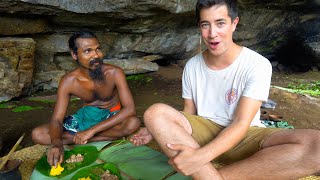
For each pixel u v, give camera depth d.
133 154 3.03
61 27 6.14
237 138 2.19
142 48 7.38
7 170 2.31
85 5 5.26
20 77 5.70
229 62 2.45
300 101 6.13
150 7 5.71
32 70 5.83
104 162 2.89
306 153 2.15
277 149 2.21
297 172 2.13
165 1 5.66
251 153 2.49
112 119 3.39
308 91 6.81
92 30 6.49
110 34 6.80
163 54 7.90
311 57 8.79
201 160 2.06
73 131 3.47
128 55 7.46
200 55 2.67
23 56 5.62
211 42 2.32
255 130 2.56
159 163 2.84
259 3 7.52
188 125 2.53
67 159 2.96
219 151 2.11
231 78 2.46
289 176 2.14
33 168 2.94
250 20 8.03
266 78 2.33
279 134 2.35
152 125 2.23
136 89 6.81
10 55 5.48
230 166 2.22
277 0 7.52
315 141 2.16
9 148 4.14
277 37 9.13
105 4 5.39
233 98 2.46
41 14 5.39
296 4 7.95
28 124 4.86
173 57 8.27
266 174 2.14
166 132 2.19
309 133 2.21
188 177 2.58
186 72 2.73
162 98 6.28
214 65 2.53
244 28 8.20
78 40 3.25
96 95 3.59
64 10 5.23
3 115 5.15
